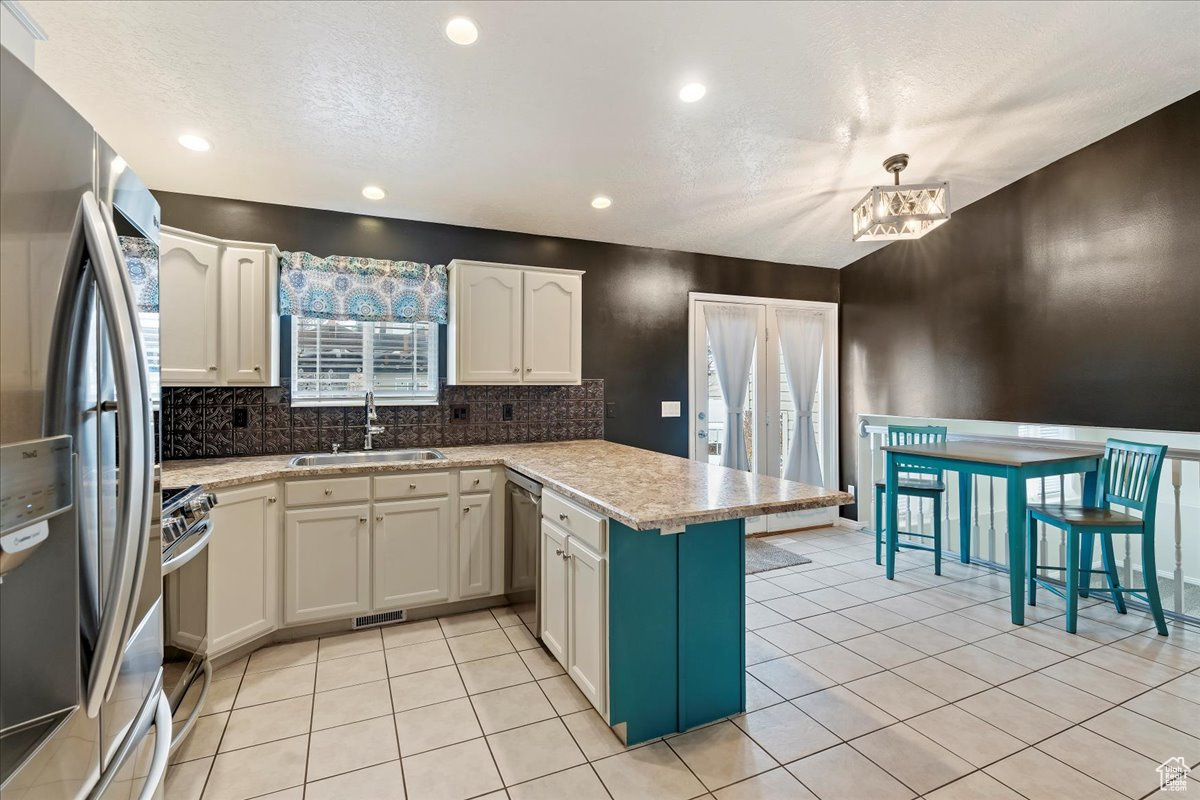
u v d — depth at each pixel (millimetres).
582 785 1718
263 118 2395
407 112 2416
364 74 2160
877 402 4555
